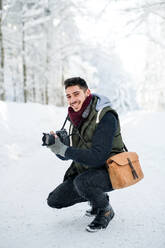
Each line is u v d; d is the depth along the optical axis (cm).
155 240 201
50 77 1605
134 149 562
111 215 226
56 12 1426
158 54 2167
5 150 535
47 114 843
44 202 299
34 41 1425
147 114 956
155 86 2327
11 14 1255
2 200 312
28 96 1870
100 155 194
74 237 210
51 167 470
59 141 193
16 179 402
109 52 1580
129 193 317
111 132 198
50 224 238
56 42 1541
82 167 221
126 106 2778
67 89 203
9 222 246
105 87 2709
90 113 203
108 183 212
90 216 251
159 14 881
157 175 386
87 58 1636
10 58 1459
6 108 752
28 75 1608
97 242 200
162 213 252
